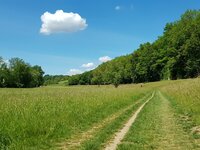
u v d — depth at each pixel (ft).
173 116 71.92
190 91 110.93
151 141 44.24
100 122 63.26
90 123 60.70
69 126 54.60
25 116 50.70
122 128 56.08
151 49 499.51
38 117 52.70
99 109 80.53
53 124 50.49
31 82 554.87
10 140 39.40
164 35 487.61
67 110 65.00
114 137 47.29
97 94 119.24
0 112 52.90
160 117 70.64
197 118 63.21
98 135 48.57
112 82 602.44
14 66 537.65
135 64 528.22
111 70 614.34
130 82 544.62
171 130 52.90
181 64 399.85
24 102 72.23
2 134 40.19
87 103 82.33
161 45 477.77
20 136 42.27
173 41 402.52
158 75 490.08
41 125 47.85
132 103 116.67
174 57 402.11
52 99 83.35
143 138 45.93
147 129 54.08
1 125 43.98
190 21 408.05
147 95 176.24
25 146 38.83
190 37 382.01
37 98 87.20
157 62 467.93
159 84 312.29
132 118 70.54
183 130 52.65
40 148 39.83
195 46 377.71
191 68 383.04
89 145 40.63
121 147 39.68
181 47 391.65
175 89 153.99
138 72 510.17
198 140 44.39
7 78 531.50
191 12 423.23
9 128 43.57
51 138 45.34
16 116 50.16
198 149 39.17
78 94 115.14
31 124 46.78
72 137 47.65
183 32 395.14
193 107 78.07
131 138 45.68
